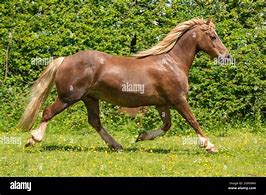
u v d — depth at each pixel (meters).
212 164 11.30
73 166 10.92
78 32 16.69
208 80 17.00
